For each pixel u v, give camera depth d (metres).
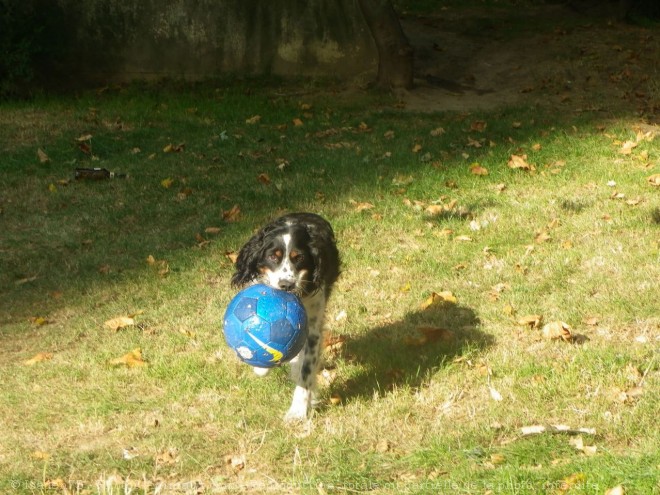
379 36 9.04
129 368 4.93
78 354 5.08
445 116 8.31
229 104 8.68
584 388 4.61
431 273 5.64
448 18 11.95
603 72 9.62
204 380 4.83
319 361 4.63
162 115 8.34
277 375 4.86
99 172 6.83
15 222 6.35
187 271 5.77
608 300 5.23
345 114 8.39
